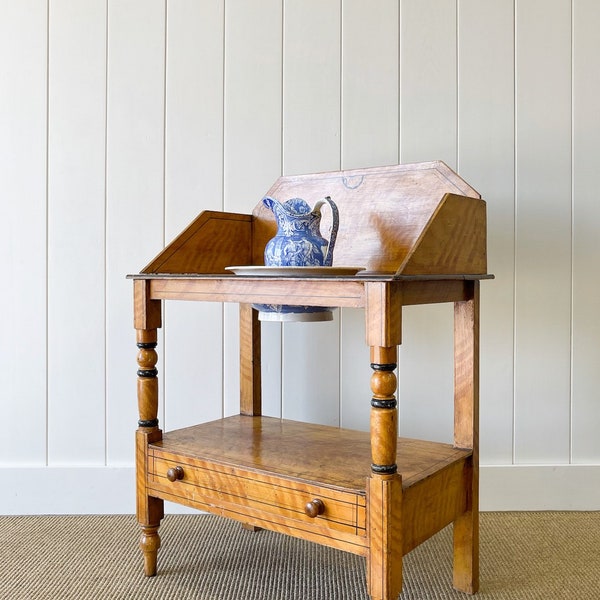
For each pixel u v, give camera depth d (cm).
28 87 164
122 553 138
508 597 118
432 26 161
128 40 163
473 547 119
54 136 164
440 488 108
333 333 164
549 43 160
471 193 119
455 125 161
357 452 119
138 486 127
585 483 162
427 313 162
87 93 164
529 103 160
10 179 164
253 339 152
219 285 112
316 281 99
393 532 94
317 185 139
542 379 162
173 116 164
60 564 133
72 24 163
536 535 147
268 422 145
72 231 165
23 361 165
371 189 131
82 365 166
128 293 165
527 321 162
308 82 163
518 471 162
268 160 164
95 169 164
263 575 128
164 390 166
